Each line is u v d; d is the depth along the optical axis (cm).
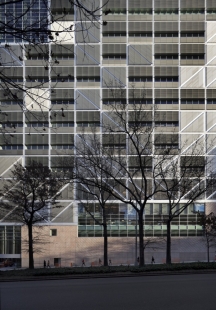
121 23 8112
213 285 2197
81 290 2033
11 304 1656
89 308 1564
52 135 7919
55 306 1608
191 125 7994
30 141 7912
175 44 8156
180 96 8081
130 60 8125
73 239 7938
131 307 1580
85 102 7962
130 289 2052
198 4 8150
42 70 7419
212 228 5553
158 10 8212
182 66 8162
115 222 7919
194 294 1873
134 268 3012
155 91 8050
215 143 7819
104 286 2183
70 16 5769
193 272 2977
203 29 8181
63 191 7850
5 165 7862
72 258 7912
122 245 7900
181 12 8300
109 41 8119
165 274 2897
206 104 8056
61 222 7950
